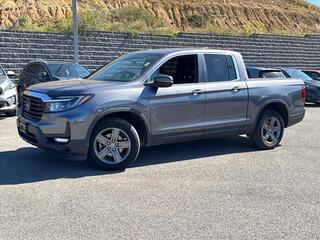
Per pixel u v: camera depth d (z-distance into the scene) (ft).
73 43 66.03
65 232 15.28
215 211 17.49
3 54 62.64
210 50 26.89
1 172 22.52
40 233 15.19
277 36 90.38
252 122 28.04
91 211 17.29
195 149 28.91
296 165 25.11
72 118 21.77
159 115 24.09
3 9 115.75
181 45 78.48
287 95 29.66
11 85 40.91
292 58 92.79
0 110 39.32
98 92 22.54
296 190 20.39
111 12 114.32
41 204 17.97
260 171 23.67
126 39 73.05
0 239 14.66
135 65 25.40
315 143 31.78
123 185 20.68
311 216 17.11
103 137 22.85
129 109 23.04
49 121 22.02
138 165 24.56
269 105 29.43
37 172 22.63
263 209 17.80
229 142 31.32
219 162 25.55
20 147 28.40
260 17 204.33
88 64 69.87
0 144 29.32
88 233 15.23
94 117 22.18
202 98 25.54
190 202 18.49
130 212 17.25
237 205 18.22
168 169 23.80
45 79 47.21
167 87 24.27
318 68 97.25
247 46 86.28
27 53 64.69
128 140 23.29
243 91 27.40
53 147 22.17
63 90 22.38
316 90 60.44
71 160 24.95
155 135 24.17
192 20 177.17
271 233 15.42
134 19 110.42
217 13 190.19
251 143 31.07
